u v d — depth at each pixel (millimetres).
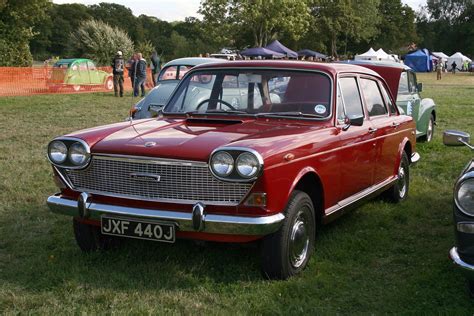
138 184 4199
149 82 27828
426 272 4469
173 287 4176
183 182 4059
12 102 19734
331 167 4715
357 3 70062
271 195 3945
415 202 6695
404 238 5418
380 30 81812
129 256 4789
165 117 5258
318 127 4758
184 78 5543
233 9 47219
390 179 6223
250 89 5113
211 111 5125
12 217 5996
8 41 31109
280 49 44500
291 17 47500
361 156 5320
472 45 96750
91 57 39656
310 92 4984
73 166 4387
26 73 25844
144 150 4137
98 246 4848
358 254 4949
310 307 3863
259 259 4707
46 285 4199
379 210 6316
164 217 4043
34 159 9055
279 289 4105
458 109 18578
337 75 5137
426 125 11125
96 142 4430
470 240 3633
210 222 3936
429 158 9609
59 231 5500
